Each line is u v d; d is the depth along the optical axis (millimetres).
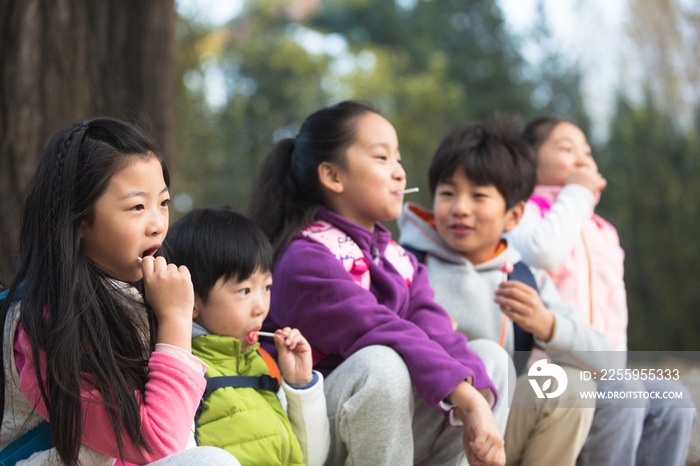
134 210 1304
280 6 19906
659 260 6168
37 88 2727
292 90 16359
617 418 2229
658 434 2312
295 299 1978
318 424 1733
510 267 2447
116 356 1281
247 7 18250
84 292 1244
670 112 7758
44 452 1273
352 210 2176
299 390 1719
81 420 1218
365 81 16047
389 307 2055
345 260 2062
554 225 2633
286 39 17109
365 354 1779
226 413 1607
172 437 1259
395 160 2207
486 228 2355
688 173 6590
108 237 1292
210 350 1697
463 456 1955
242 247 1724
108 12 3029
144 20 3123
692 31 8664
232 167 11359
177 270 1376
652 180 6535
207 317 1727
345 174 2152
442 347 1941
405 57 19562
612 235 2938
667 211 6344
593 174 2869
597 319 2699
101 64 2992
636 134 6926
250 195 2357
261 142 14734
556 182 3020
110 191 1278
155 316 1431
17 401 1297
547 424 2209
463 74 20781
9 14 2709
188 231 1760
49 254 1245
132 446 1250
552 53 21062
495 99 20172
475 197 2361
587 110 14016
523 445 2262
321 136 2186
